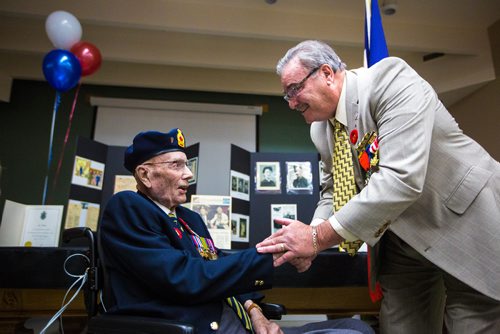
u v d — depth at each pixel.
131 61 3.67
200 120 4.18
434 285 1.24
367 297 1.67
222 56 3.75
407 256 1.21
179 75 4.12
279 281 1.45
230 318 1.00
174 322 0.75
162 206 1.10
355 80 1.16
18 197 3.75
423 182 0.93
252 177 2.72
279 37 3.42
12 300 1.54
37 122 3.96
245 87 4.16
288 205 2.67
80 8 3.14
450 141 1.04
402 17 3.63
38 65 3.95
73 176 2.22
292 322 3.45
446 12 3.56
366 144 1.09
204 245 1.18
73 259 1.38
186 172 1.13
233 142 4.17
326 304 1.67
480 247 0.96
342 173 1.18
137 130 4.06
